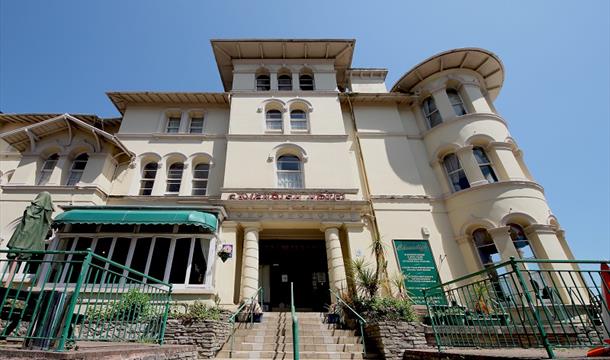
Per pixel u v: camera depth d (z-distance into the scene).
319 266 15.77
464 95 17.39
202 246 12.60
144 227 12.66
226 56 20.16
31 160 15.12
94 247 12.19
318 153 16.34
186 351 6.71
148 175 16.45
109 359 3.87
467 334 7.71
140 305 8.02
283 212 14.16
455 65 17.92
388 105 19.11
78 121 14.98
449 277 13.57
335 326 10.66
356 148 17.53
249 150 16.27
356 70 20.77
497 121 16.38
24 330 6.55
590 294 5.53
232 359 8.34
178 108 18.56
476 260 13.66
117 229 12.54
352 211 14.44
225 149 17.11
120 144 15.45
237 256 13.76
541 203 13.98
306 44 19.59
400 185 16.06
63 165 15.02
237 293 12.88
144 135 17.22
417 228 14.77
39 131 15.55
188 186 16.03
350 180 15.50
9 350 3.51
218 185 16.00
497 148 15.36
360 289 11.92
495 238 13.27
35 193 13.98
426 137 17.50
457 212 14.80
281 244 15.95
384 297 11.00
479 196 14.30
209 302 11.23
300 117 18.36
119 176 15.84
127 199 14.85
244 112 17.81
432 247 14.29
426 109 18.48
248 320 10.95
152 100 18.36
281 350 9.02
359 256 13.47
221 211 13.30
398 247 14.16
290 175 16.02
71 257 11.84
